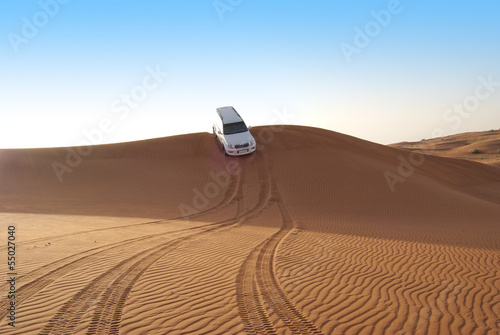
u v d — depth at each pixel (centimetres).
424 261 870
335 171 2341
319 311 549
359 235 1220
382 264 830
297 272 743
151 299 569
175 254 859
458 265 841
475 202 2119
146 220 1476
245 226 1363
